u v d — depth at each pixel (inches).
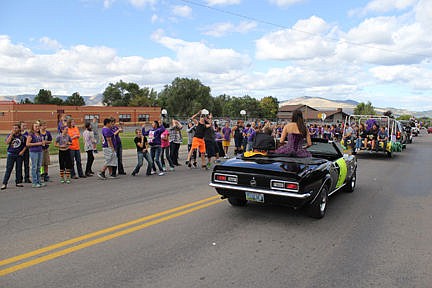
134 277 135.8
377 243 178.7
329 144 271.9
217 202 259.8
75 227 197.2
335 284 133.0
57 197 275.6
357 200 278.4
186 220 213.3
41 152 322.3
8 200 264.4
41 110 1931.6
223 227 200.5
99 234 185.3
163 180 359.9
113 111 2324.1
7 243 170.7
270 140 262.8
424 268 148.8
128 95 3649.1
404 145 847.1
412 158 626.8
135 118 2415.1
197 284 130.7
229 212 232.7
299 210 240.8
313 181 202.1
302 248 170.1
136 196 280.4
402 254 164.2
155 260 152.4
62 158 341.1
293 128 241.8
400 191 316.8
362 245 175.5
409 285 133.2
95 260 151.6
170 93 3378.4
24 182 342.6
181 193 293.0
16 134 317.1
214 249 166.6
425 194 303.4
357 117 703.7
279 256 159.5
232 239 180.9
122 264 147.7
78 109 2161.7
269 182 200.2
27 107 1845.5
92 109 2225.6
